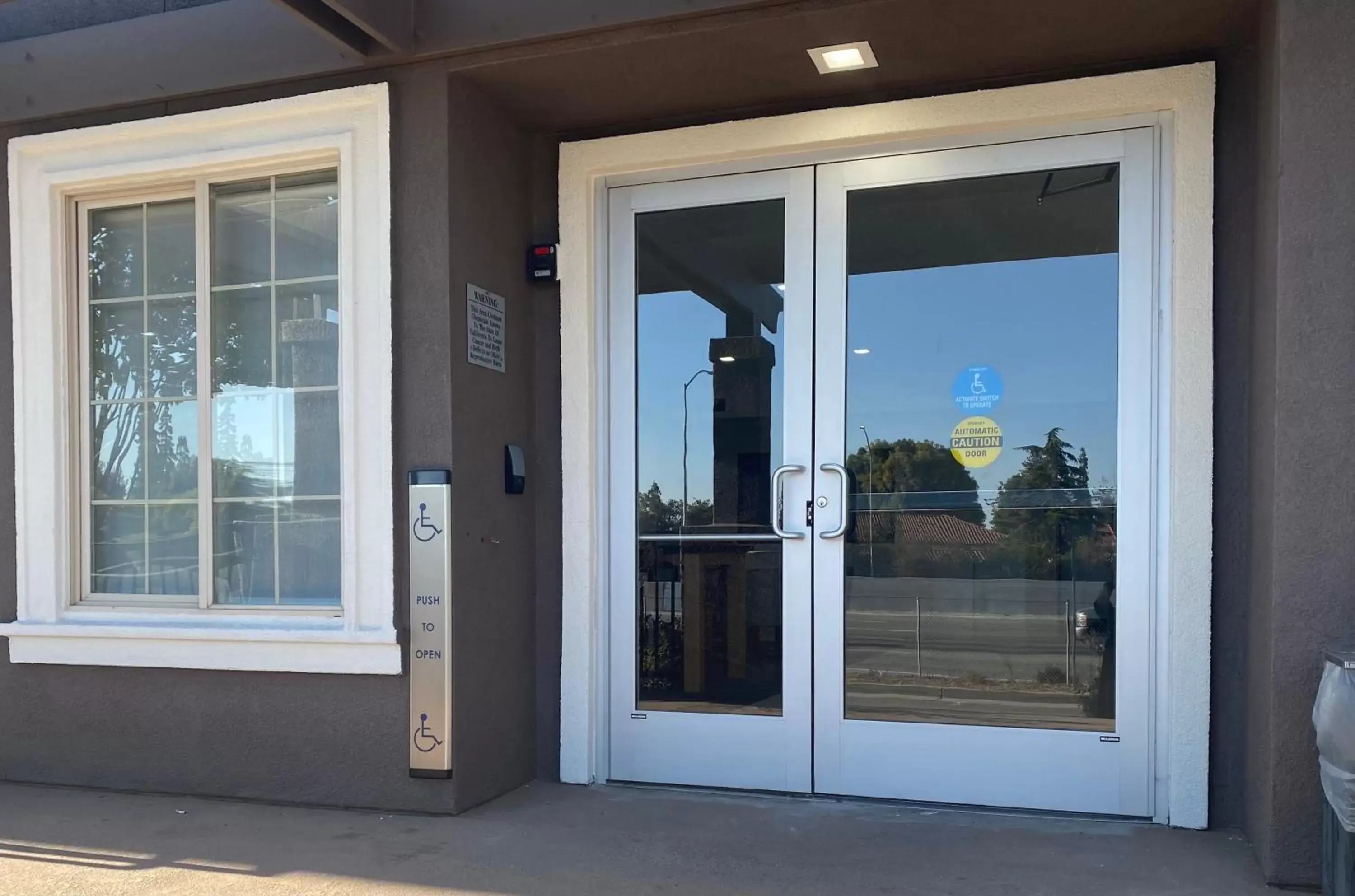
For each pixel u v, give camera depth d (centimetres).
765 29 380
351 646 423
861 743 432
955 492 426
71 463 482
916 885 339
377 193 427
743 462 452
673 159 456
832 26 377
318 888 344
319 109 435
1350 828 290
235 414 463
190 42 448
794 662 441
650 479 465
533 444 473
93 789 464
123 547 481
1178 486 391
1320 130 330
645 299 468
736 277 455
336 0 372
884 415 436
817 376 443
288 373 457
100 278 489
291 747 436
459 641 414
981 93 418
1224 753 391
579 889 339
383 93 423
